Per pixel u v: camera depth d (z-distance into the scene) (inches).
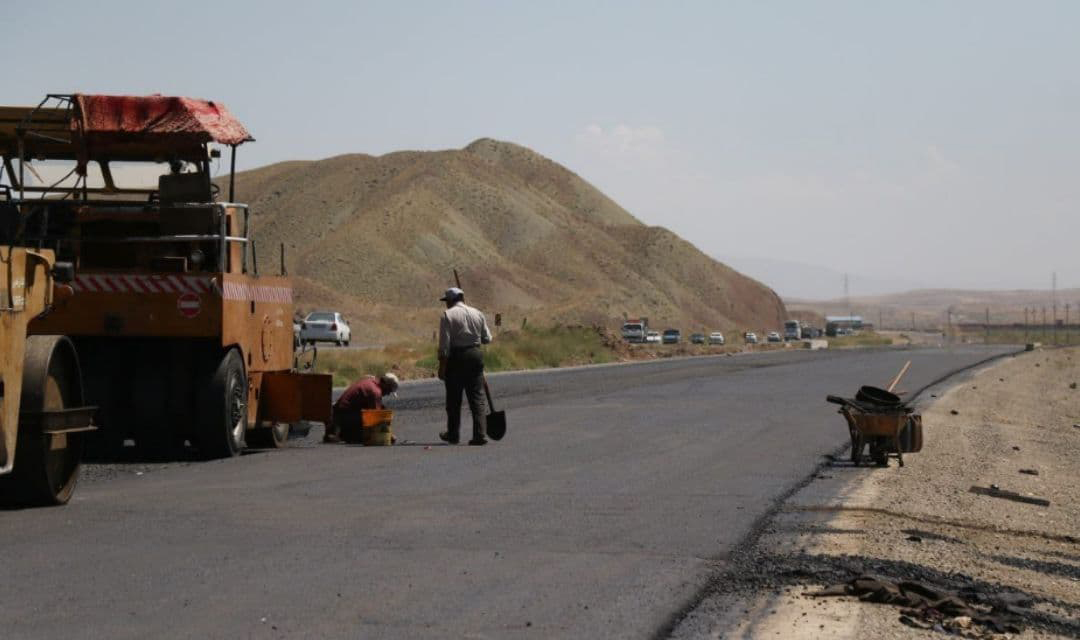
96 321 548.4
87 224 598.2
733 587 303.0
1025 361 2496.3
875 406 617.0
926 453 717.9
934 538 401.1
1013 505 533.6
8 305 394.9
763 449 657.6
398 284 6688.0
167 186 583.8
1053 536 446.0
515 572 315.0
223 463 559.2
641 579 309.4
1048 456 807.1
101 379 564.7
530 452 622.8
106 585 292.2
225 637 246.4
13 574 303.7
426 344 2401.6
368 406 676.1
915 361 2294.5
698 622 266.4
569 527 386.6
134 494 449.1
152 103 582.6
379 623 259.4
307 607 272.5
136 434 576.7
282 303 663.8
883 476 566.9
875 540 383.2
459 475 518.9
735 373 1649.9
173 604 273.6
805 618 271.3
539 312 6727.4
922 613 281.1
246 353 598.2
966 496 535.2
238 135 595.5
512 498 449.4
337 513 405.7
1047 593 332.2
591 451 630.5
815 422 837.2
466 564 323.9
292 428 695.1
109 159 599.5
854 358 2452.0
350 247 6879.9
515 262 7849.4
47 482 411.8
